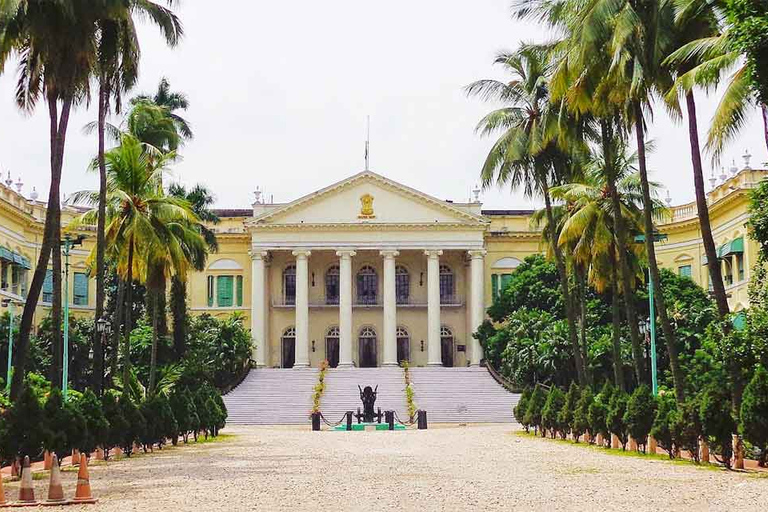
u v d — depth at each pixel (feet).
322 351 257.75
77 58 89.04
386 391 207.62
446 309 258.57
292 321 256.32
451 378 217.36
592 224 134.00
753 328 78.48
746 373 78.13
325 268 260.83
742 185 182.29
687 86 75.00
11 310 181.27
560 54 107.55
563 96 104.94
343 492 57.98
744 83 72.28
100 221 114.11
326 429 159.53
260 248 244.83
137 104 156.87
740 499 53.98
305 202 244.83
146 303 198.59
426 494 56.65
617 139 117.50
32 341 188.34
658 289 96.27
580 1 94.99
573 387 116.57
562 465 77.87
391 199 245.86
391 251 244.22
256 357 241.55
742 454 74.28
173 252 133.59
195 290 255.09
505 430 145.79
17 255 202.08
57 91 90.58
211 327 216.74
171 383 173.37
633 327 110.11
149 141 156.04
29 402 74.02
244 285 256.32
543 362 198.18
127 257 126.11
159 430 101.14
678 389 94.38
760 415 71.15
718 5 80.33
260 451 98.07
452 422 185.26
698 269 224.53
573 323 133.39
